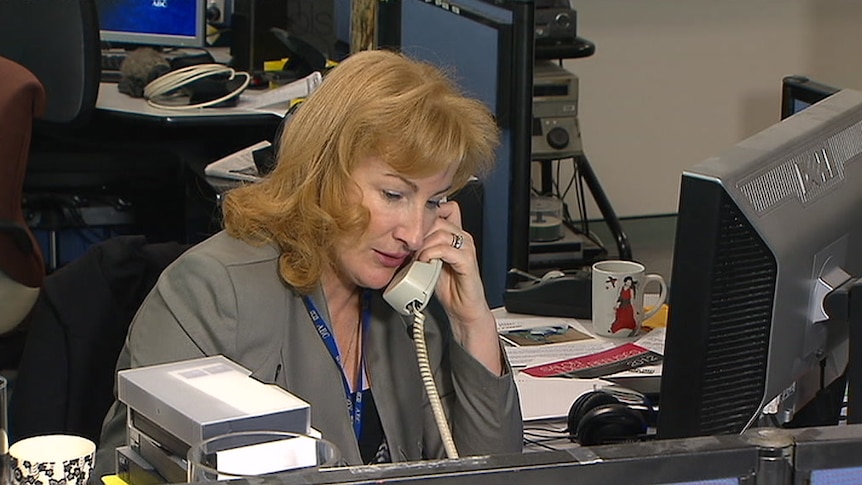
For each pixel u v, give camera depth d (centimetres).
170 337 133
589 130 503
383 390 145
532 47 210
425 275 139
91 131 371
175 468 96
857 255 130
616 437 144
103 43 383
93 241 368
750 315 110
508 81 211
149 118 313
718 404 112
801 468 68
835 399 135
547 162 424
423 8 246
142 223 367
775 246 109
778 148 114
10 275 281
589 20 490
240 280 135
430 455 150
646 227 505
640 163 512
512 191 216
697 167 107
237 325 134
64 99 319
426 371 137
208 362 110
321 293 140
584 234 421
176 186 362
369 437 145
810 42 518
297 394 138
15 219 284
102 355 167
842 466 68
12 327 285
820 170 121
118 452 106
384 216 134
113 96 341
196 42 384
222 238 141
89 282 167
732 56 510
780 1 509
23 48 320
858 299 109
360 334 147
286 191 137
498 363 147
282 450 89
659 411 115
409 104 130
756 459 68
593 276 187
